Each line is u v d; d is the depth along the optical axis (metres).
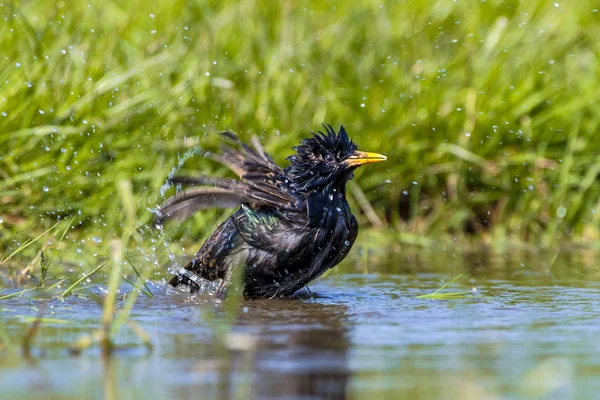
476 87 15.34
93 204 12.93
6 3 15.03
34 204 12.63
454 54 16.44
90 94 13.62
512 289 10.40
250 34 16.34
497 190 14.80
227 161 10.55
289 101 15.09
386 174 14.60
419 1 17.44
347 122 14.98
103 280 10.88
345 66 16.06
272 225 10.14
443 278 11.27
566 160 14.64
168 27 16.06
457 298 9.81
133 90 14.48
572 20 17.23
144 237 12.77
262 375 6.38
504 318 8.61
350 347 7.29
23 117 13.24
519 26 16.66
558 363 6.76
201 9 16.59
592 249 13.80
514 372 6.52
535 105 15.23
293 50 15.93
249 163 10.46
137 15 16.47
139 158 13.39
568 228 14.71
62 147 13.15
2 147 12.93
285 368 6.59
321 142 10.42
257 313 8.89
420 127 14.89
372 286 10.73
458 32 16.84
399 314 8.85
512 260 12.79
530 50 16.09
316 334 7.80
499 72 15.55
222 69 15.41
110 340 7.34
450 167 14.69
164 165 13.42
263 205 10.20
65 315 8.68
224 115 14.45
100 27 15.57
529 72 15.77
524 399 5.86
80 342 7.12
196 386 6.10
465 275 11.49
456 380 6.29
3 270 11.22
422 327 8.16
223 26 16.50
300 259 10.12
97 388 6.04
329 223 10.17
